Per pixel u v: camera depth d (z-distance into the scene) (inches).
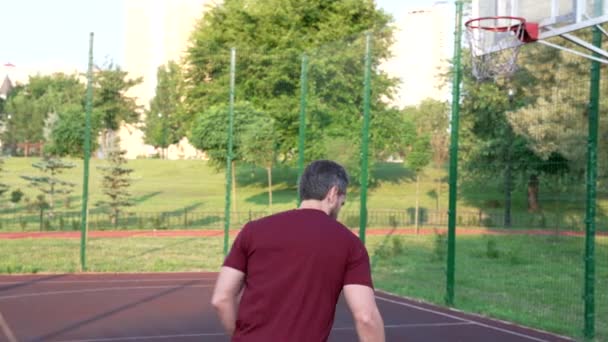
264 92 1413.6
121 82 1836.9
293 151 1416.1
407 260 749.9
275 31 1444.4
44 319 422.3
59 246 834.8
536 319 442.3
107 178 1085.8
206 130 1230.3
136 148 3159.5
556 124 711.7
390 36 991.6
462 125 1007.6
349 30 1461.6
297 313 121.5
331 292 123.5
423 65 1320.1
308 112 957.2
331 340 373.4
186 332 388.8
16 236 946.7
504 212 1055.6
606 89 744.3
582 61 658.8
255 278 125.0
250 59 1406.3
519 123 802.8
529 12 375.6
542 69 727.7
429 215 1261.1
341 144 993.5
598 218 871.1
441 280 612.1
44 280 594.6
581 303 499.5
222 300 127.1
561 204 802.2
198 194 1647.4
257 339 121.6
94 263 698.2
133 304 479.5
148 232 1015.0
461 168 1023.0
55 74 2741.1
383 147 1143.6
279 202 1461.6
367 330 122.1
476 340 386.9
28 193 1563.7
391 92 1176.2
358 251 126.1
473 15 412.8
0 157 1282.0
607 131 759.1
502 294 542.0
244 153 1200.2
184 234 998.4
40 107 2615.7
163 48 3006.9
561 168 688.4
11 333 382.9
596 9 343.9
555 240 804.0
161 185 1836.9
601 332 405.7
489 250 767.1
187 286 569.6
